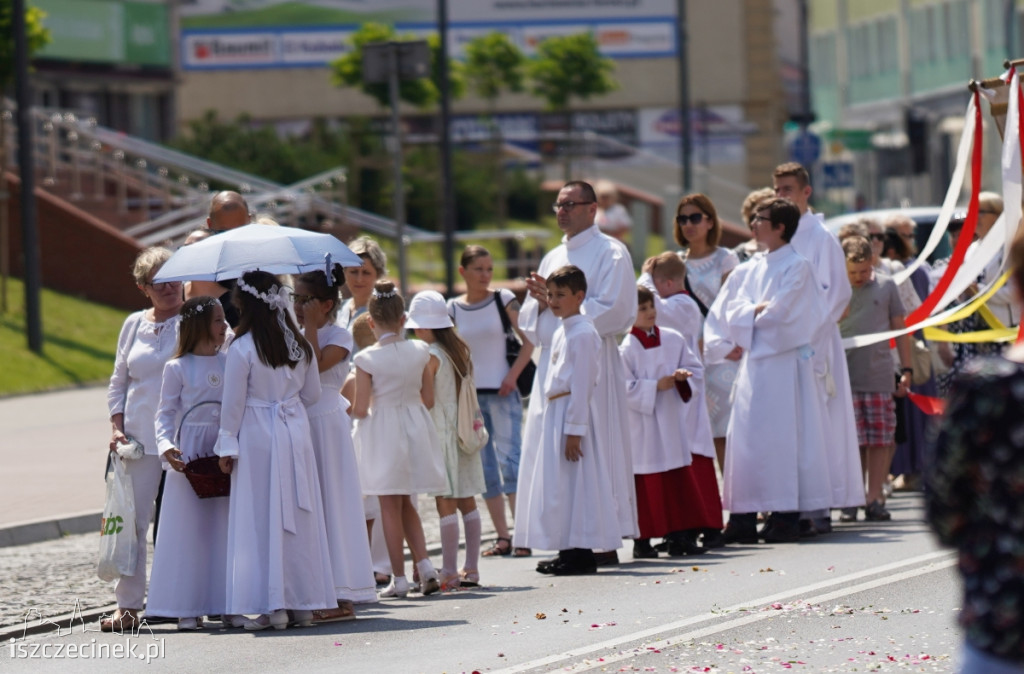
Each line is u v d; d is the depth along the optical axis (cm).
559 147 12331
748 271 2967
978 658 1079
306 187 8019
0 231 6469
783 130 13200
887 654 1853
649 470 2816
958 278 2919
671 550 2839
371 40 9488
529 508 2698
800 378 2911
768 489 2895
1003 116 2864
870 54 15375
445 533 2567
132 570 2303
